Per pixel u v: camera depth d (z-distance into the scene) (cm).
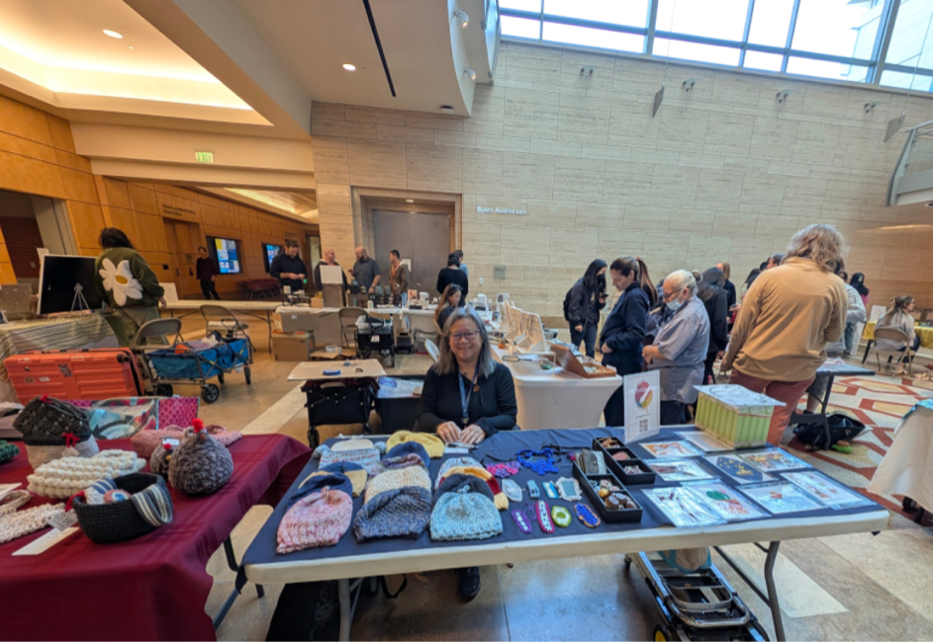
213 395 299
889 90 586
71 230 497
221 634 111
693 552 111
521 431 132
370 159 518
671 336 182
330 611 95
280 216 1189
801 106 581
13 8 321
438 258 653
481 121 530
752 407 115
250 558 71
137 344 302
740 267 630
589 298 343
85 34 361
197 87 451
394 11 297
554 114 541
